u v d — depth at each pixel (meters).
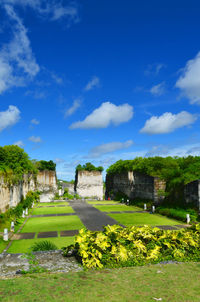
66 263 6.49
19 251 8.48
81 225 14.16
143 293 4.36
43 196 35.59
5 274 5.77
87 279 5.16
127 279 5.13
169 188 20.28
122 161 31.91
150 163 24.34
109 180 36.31
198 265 6.19
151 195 22.75
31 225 14.57
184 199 17.80
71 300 4.08
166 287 4.64
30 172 32.62
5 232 10.23
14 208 17.92
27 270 5.96
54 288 4.63
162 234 7.70
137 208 23.08
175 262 6.53
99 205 26.69
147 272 5.62
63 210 22.44
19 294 4.33
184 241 7.24
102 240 6.76
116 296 4.24
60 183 51.59
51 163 38.31
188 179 17.81
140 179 25.33
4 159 22.09
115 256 6.53
